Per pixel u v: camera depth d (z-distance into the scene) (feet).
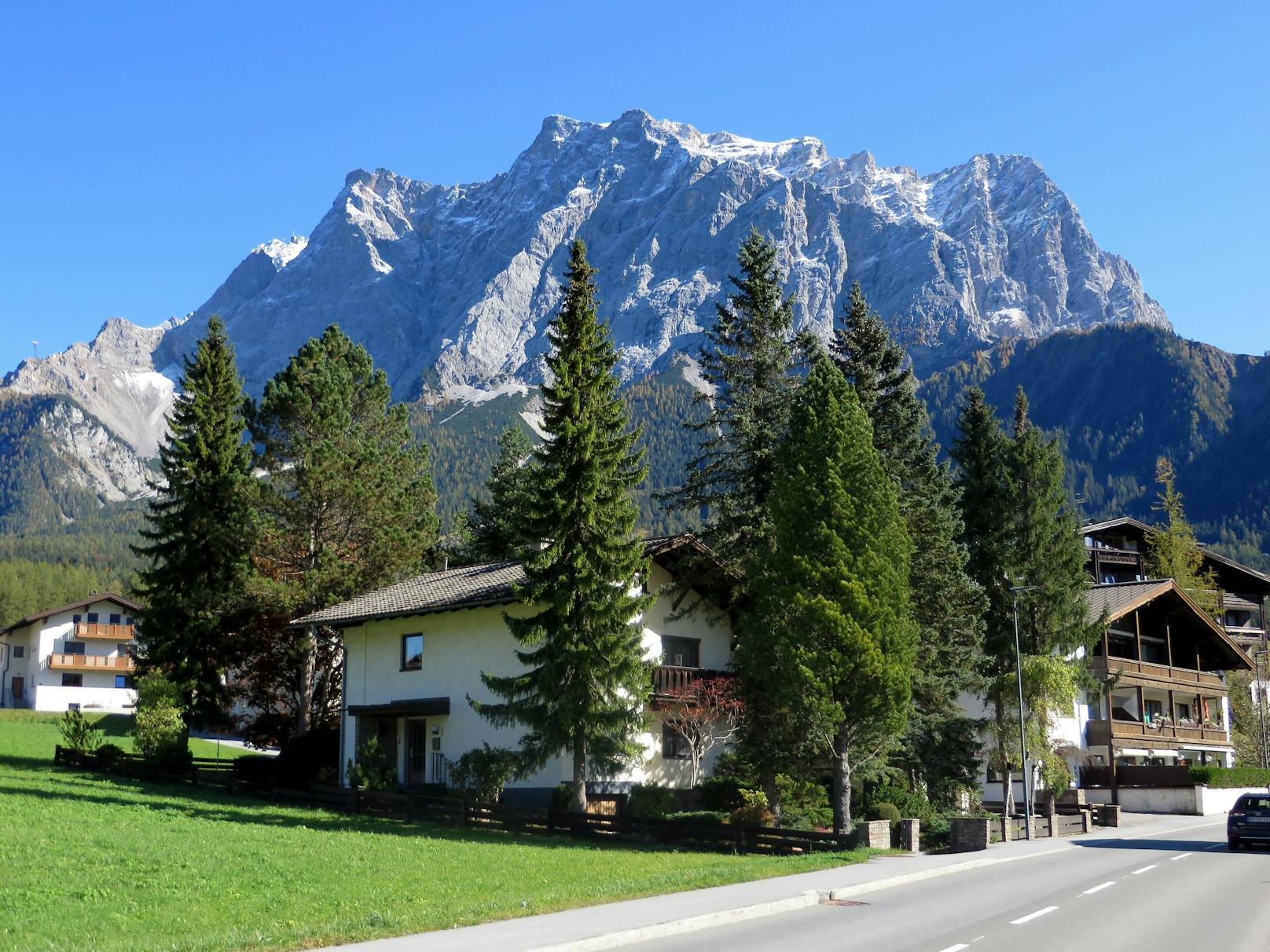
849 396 109.29
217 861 71.97
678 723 126.52
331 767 147.64
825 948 46.16
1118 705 213.05
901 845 96.17
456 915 51.42
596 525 109.50
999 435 156.66
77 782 126.21
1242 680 270.05
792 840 94.07
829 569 102.99
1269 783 196.95
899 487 133.28
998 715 141.18
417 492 193.88
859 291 145.38
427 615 140.67
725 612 139.85
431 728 138.00
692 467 138.62
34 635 309.83
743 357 139.74
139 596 174.50
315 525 167.12
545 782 125.29
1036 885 73.31
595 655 106.11
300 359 181.88
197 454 177.37
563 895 58.70
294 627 157.79
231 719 172.24
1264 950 46.47
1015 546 150.30
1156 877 79.36
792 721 107.76
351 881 66.74
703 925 53.06
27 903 55.11
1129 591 196.75
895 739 114.32
